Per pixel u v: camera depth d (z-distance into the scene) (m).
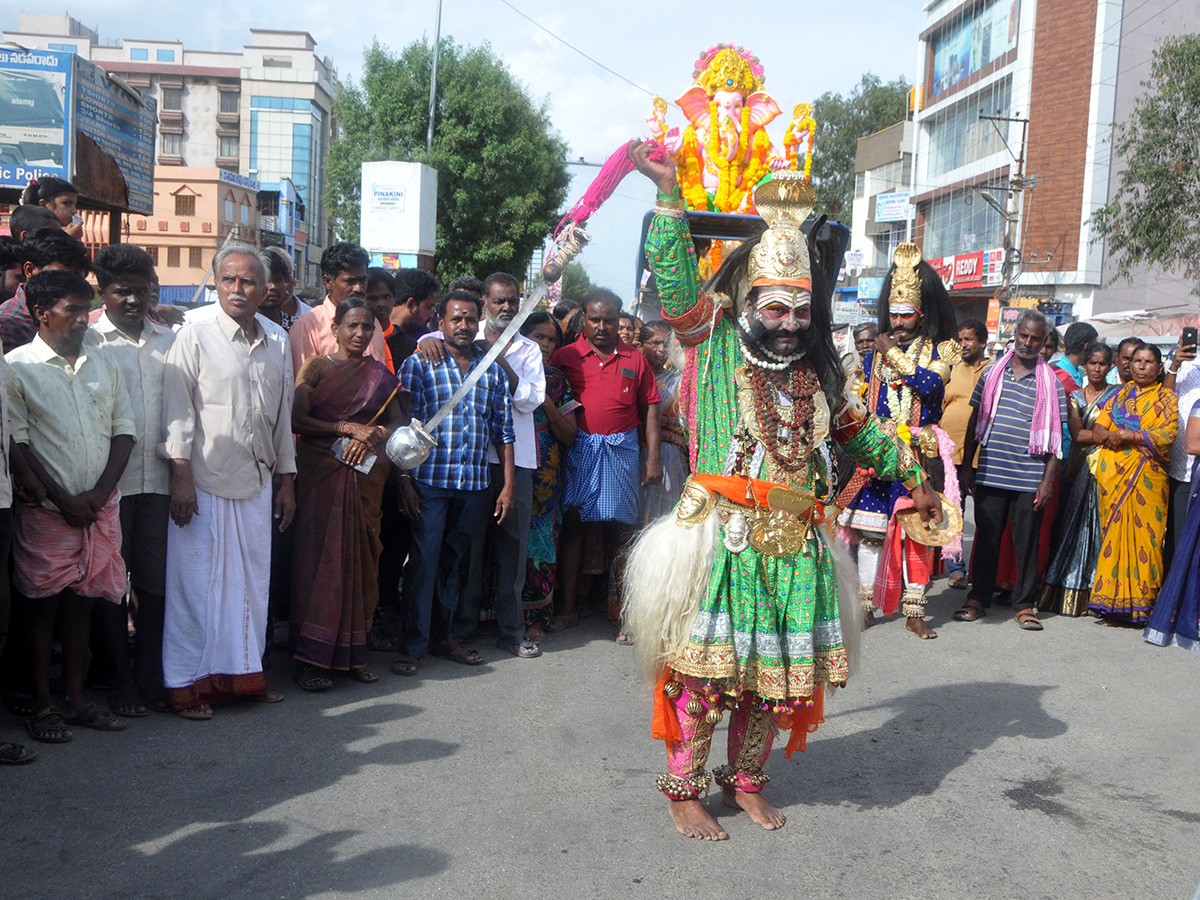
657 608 3.11
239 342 4.26
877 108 44.75
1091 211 26.98
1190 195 18.50
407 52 28.44
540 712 4.38
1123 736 4.22
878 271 38.72
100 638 4.39
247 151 64.56
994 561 6.24
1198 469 5.61
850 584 3.33
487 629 5.82
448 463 4.91
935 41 35.28
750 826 3.32
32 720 3.89
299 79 64.12
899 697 4.70
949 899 2.88
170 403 4.12
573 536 5.86
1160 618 5.70
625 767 3.78
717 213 4.26
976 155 32.06
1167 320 21.81
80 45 68.44
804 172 4.41
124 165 17.06
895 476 3.52
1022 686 4.90
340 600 4.59
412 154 27.67
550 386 5.61
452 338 4.98
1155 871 3.07
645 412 5.80
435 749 3.91
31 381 3.73
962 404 7.29
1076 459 6.50
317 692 4.60
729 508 3.12
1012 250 26.38
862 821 3.38
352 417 4.68
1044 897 2.91
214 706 4.35
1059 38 27.56
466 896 2.83
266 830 3.19
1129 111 26.86
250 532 4.31
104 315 4.18
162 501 4.21
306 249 51.19
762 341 3.13
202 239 40.44
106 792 3.43
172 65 65.38
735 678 3.07
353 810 3.35
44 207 5.41
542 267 3.44
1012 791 3.65
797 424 3.15
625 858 3.07
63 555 3.80
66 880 2.85
